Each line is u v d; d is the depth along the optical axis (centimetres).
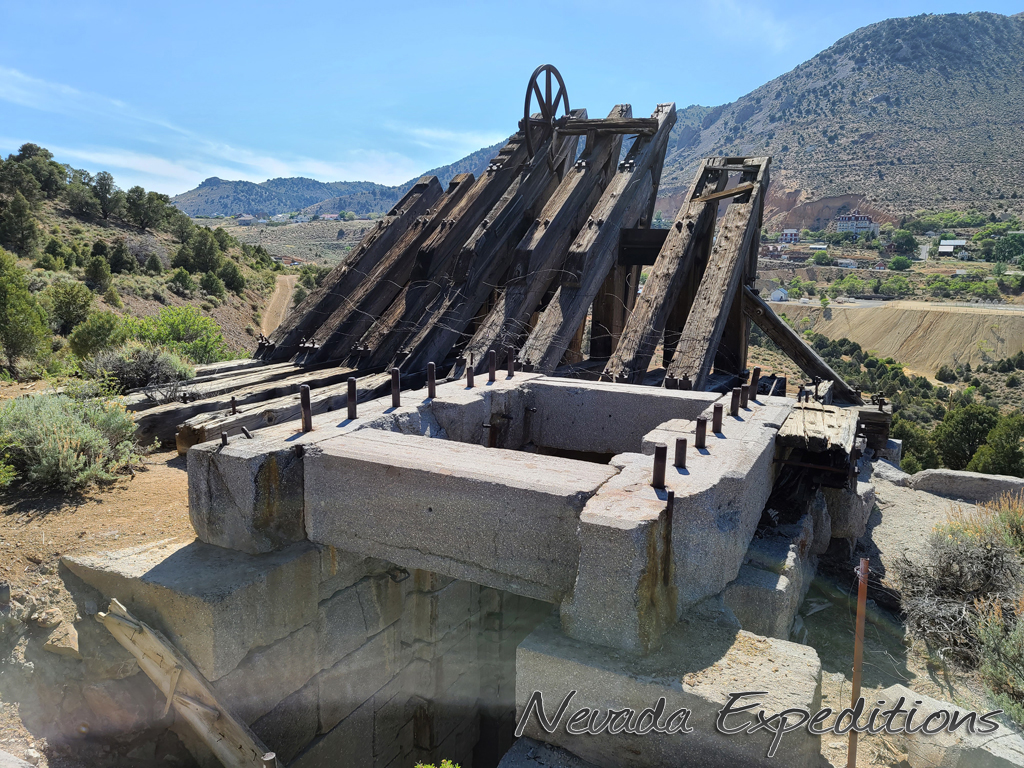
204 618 397
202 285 6800
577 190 1300
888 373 9488
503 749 683
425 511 414
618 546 337
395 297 1263
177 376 1020
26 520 538
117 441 727
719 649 354
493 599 653
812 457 598
